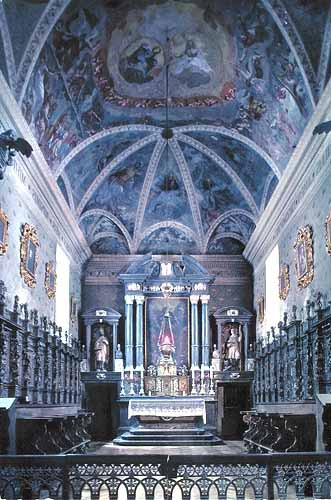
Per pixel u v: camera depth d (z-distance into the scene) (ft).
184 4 70.28
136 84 82.17
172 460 31.45
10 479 31.42
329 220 60.85
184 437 85.51
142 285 110.11
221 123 87.92
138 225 109.60
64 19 64.95
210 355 109.19
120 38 74.74
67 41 68.28
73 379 96.58
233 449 79.30
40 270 77.41
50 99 72.49
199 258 112.88
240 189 100.42
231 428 104.32
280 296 86.22
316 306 66.39
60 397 85.46
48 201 79.77
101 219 108.17
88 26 68.85
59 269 92.32
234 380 104.88
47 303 81.61
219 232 111.04
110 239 111.75
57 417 53.31
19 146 52.80
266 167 90.99
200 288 109.91
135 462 31.48
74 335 103.81
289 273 81.15
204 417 91.25
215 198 105.70
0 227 58.54
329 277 61.62
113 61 77.82
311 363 67.00
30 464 31.45
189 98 84.64
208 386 104.68
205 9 70.64
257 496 31.48
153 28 74.38
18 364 63.72
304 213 73.05
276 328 91.71
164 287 109.60
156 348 109.09
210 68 79.36
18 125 62.80
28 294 70.85
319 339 62.90
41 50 64.28
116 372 104.27
